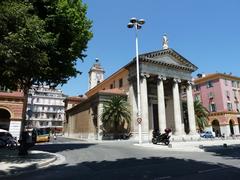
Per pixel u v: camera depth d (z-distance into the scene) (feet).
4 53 36.17
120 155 51.21
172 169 32.60
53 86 67.97
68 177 29.19
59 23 58.49
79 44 65.57
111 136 133.90
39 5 55.88
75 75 68.49
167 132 82.53
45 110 325.01
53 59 60.29
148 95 152.05
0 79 45.44
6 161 41.24
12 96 102.47
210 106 201.16
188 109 148.87
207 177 26.94
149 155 50.80
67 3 60.34
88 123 157.17
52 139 160.76
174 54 149.69
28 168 35.58
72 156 51.60
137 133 130.31
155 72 138.92
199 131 165.68
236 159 42.75
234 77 203.31
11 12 38.55
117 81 168.66
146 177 27.48
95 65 249.75
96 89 209.36
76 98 246.27
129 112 129.90
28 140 51.96
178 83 150.61
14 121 100.94
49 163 41.98
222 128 188.75
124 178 27.22
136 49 93.50
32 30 40.86
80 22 63.98
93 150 63.21
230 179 25.80
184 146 75.15
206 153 54.80
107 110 125.70
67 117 223.92
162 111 134.51
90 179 27.43
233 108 195.83
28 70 44.75
